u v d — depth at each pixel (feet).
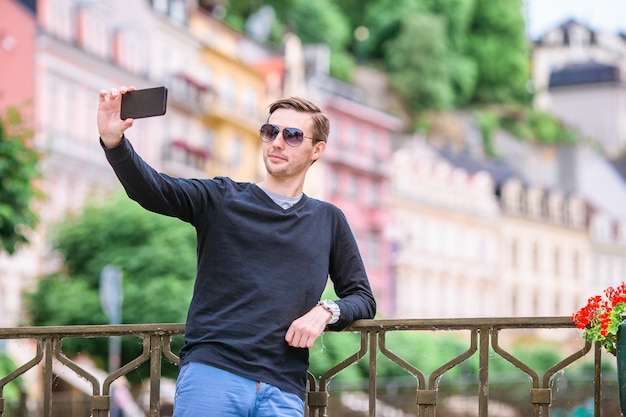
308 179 257.55
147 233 143.95
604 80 333.62
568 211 326.44
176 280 141.49
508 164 318.04
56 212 180.04
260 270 17.29
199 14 234.38
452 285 295.69
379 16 296.30
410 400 175.83
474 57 318.04
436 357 184.65
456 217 297.53
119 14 205.16
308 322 17.22
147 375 98.12
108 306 139.03
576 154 327.47
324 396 19.15
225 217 17.46
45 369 19.53
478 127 313.12
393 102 294.05
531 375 18.83
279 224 17.58
